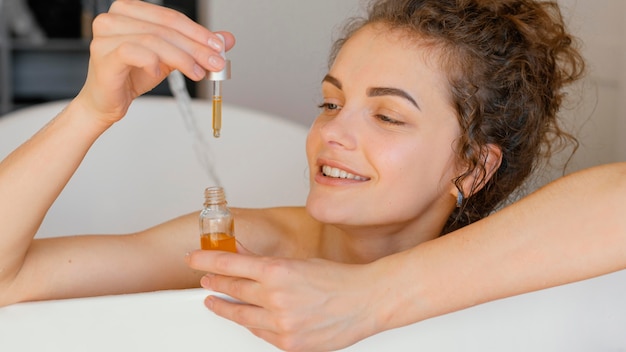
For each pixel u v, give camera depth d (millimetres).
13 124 1931
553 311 1053
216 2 2990
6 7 3791
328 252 1327
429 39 1174
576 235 976
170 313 987
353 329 946
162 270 1230
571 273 979
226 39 992
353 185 1173
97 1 3836
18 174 991
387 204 1176
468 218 1304
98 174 1997
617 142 2055
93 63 942
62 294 1120
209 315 991
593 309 1058
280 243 1379
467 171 1221
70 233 1978
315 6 2980
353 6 2918
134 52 908
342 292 937
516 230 983
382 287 956
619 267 984
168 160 2039
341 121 1162
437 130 1184
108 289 1166
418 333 1021
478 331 1037
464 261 972
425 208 1229
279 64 3020
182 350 1000
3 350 981
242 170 2061
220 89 987
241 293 940
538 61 1274
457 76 1186
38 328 979
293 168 2053
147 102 2037
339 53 1219
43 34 3910
